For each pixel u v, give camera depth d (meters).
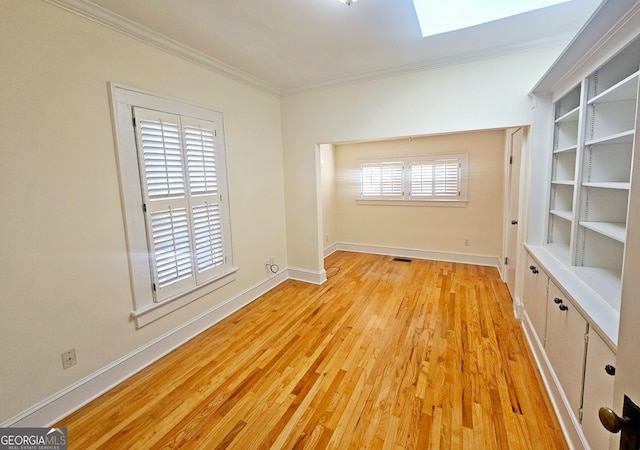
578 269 1.87
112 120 1.98
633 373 0.58
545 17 2.07
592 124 1.82
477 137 4.46
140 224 2.18
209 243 2.78
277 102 3.74
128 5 1.84
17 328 1.59
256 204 3.45
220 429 1.67
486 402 1.81
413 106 3.01
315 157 3.70
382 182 5.22
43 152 1.67
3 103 1.51
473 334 2.59
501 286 3.68
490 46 2.53
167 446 1.57
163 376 2.13
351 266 4.69
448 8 2.20
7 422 1.56
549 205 2.48
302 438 1.60
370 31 2.23
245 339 2.61
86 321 1.89
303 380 2.06
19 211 1.58
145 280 2.23
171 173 2.38
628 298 0.60
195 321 2.68
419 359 2.25
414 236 5.10
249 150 3.29
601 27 1.40
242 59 2.74
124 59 2.04
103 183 1.95
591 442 1.32
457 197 4.67
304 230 3.94
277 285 3.88
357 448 1.53
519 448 1.51
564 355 1.66
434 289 3.64
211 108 2.75
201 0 1.81
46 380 1.71
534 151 2.51
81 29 1.81
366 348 2.42
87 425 1.71
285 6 1.89
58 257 1.75
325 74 3.17
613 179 1.80
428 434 1.60
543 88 2.34
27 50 1.58
